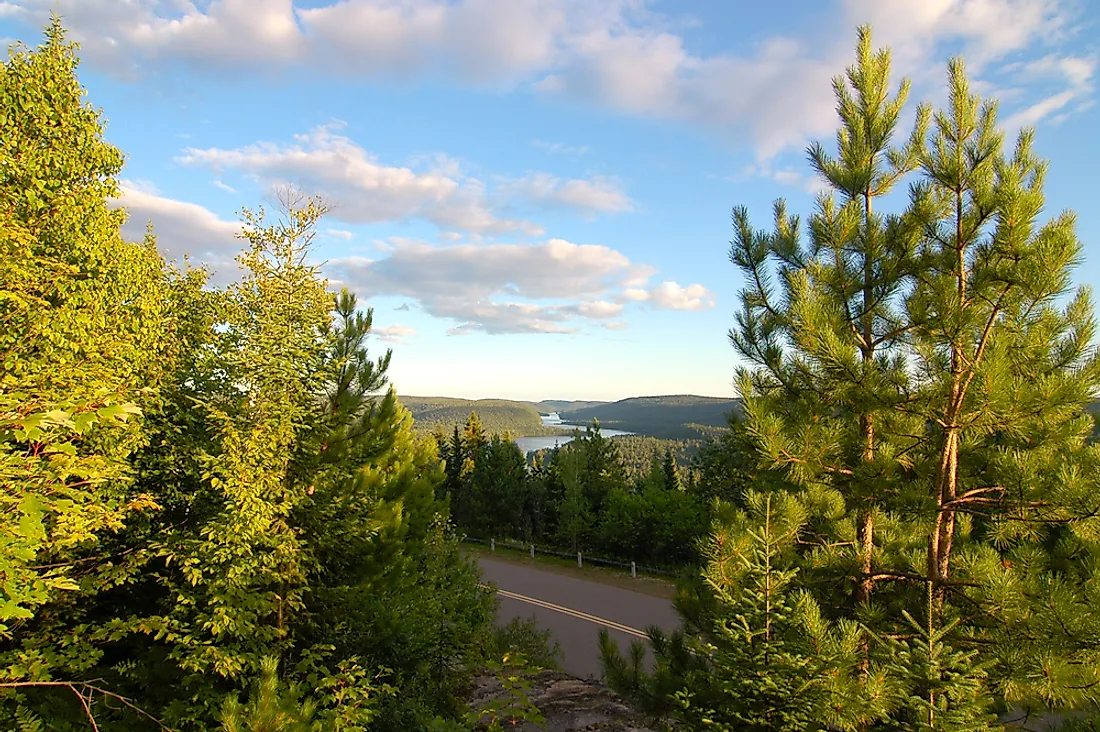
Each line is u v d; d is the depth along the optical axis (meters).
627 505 30.72
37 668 6.11
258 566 7.49
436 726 8.16
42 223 7.11
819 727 5.03
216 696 6.80
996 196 5.73
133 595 8.30
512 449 40.84
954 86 6.19
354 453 9.89
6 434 3.79
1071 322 6.17
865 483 6.41
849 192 7.22
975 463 6.92
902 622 6.54
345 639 8.68
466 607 13.30
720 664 5.76
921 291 6.36
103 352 7.21
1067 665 4.77
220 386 8.77
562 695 11.72
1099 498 5.19
